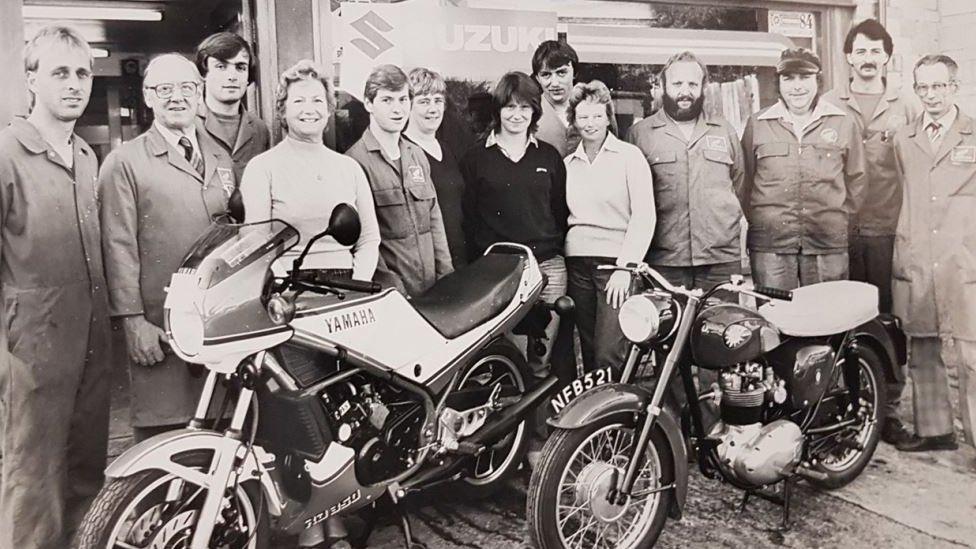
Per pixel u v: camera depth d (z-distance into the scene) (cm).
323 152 307
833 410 334
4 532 283
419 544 277
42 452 284
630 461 274
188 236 290
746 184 408
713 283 395
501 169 352
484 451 322
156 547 231
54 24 292
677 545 305
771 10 415
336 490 254
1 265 276
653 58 390
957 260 398
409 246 333
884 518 327
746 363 304
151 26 333
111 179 282
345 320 255
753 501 341
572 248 370
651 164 382
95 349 293
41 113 277
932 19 452
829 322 316
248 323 236
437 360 275
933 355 397
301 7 322
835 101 425
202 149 297
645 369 382
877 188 424
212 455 237
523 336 359
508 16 359
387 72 329
